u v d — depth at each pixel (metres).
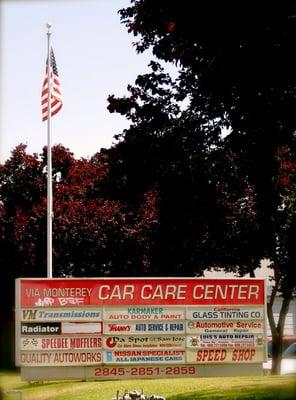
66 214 39.16
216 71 20.72
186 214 27.02
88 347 21.59
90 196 41.03
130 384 23.36
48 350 21.44
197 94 23.06
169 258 32.62
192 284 22.11
